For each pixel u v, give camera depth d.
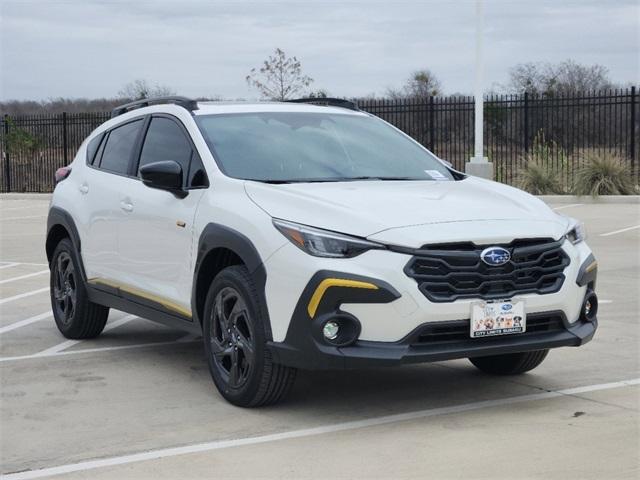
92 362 7.04
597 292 9.78
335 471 4.57
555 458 4.69
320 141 6.58
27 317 8.95
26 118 28.95
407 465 4.63
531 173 21.33
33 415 5.64
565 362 6.84
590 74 37.28
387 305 5.03
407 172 6.52
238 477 4.52
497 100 22.81
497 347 5.26
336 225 5.20
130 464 4.73
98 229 7.28
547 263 5.46
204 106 6.86
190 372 6.69
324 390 6.12
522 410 5.58
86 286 7.52
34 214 21.27
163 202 6.43
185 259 6.13
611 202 19.78
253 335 5.41
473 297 5.18
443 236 5.14
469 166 18.86
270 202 5.58
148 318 6.75
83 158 7.98
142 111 7.32
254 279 5.40
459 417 5.45
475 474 4.48
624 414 5.46
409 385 6.24
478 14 18.55
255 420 5.45
